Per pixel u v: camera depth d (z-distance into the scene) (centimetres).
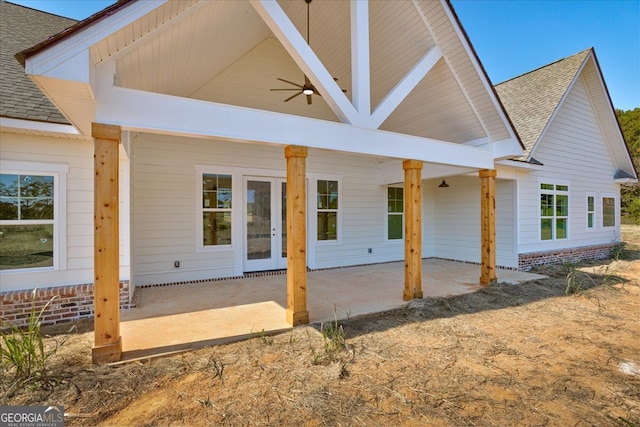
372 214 931
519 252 833
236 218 719
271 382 286
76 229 473
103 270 310
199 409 247
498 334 404
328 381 289
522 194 843
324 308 495
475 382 291
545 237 912
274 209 778
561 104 895
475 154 615
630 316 476
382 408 252
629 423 233
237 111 373
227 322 423
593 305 529
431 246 1037
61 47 251
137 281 624
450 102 618
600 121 1084
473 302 537
